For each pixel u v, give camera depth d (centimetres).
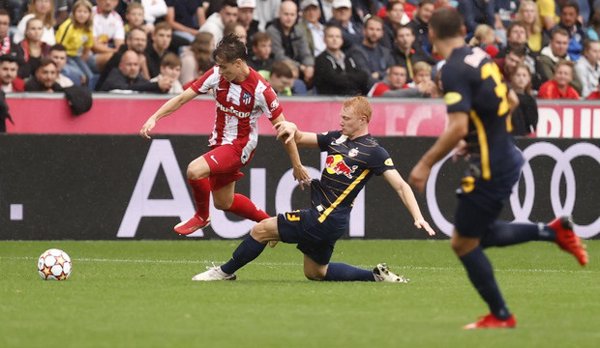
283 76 4272
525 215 4206
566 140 4231
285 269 3116
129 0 4725
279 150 4044
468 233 1916
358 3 5003
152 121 2844
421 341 1825
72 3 4625
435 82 4425
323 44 4634
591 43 4994
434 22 1920
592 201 4259
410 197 2614
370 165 2630
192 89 2862
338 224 2634
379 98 4259
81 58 4394
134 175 3981
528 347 1772
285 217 2644
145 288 2545
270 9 4812
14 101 4009
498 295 1944
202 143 4019
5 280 2717
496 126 1895
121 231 3978
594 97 4781
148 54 4344
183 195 4009
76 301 2308
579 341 1833
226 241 4016
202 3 4744
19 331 1914
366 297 2405
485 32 4722
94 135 3956
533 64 4841
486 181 1889
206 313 2141
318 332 1916
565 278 2945
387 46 4719
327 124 4194
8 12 4581
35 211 3931
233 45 2791
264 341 1822
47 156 3931
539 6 5153
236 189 4012
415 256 3631
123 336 1867
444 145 1858
